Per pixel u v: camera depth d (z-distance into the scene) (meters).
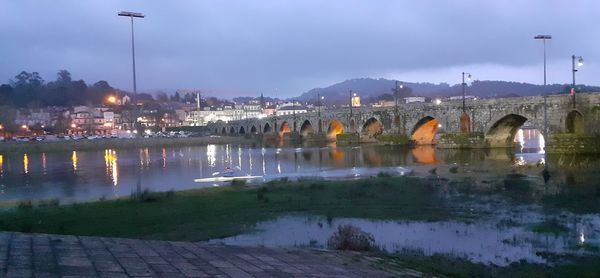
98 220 30.95
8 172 85.62
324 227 28.17
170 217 31.75
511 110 85.94
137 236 25.95
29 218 31.94
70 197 52.81
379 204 35.62
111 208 35.94
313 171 70.38
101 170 85.00
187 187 56.44
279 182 51.47
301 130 178.25
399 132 119.94
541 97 79.19
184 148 148.12
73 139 164.00
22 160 113.31
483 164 68.06
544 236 25.33
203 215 32.38
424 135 118.56
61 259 13.16
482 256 21.47
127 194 53.22
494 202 35.81
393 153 97.81
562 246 23.23
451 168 63.62
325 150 116.88
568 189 40.25
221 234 26.39
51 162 106.06
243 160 96.75
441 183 46.84
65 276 11.30
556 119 76.62
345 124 145.25
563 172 52.31
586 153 70.00
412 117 114.81
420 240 24.80
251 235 26.19
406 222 29.36
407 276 15.88
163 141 163.00
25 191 60.25
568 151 71.69
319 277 14.16
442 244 23.91
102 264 13.06
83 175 77.56
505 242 24.16
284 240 24.83
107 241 16.94
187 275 12.73
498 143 96.12
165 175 73.44
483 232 26.47
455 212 32.31
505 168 60.44
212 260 15.27
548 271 18.48
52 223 29.98
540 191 40.09
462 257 20.94
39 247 14.66
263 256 17.05
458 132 98.19
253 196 40.53
